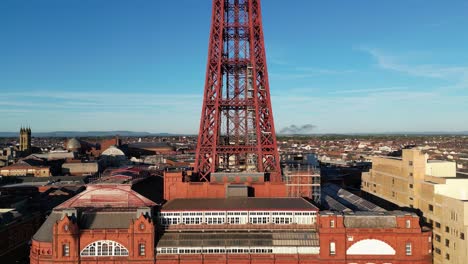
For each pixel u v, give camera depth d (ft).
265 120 359.46
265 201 305.94
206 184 334.85
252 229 280.92
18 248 372.79
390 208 405.80
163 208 287.28
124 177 368.68
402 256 269.44
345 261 268.62
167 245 270.26
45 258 273.95
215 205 294.05
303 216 284.00
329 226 270.26
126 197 300.20
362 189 498.69
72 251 267.39
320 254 268.82
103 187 302.25
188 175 357.61
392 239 270.67
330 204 350.23
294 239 273.75
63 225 268.21
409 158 363.76
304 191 335.47
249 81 362.74
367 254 270.05
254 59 350.64
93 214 285.43
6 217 366.84
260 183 334.85
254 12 363.35
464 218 277.85
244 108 367.25
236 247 269.44
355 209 337.31
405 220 273.13
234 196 322.14
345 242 269.23
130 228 268.21
